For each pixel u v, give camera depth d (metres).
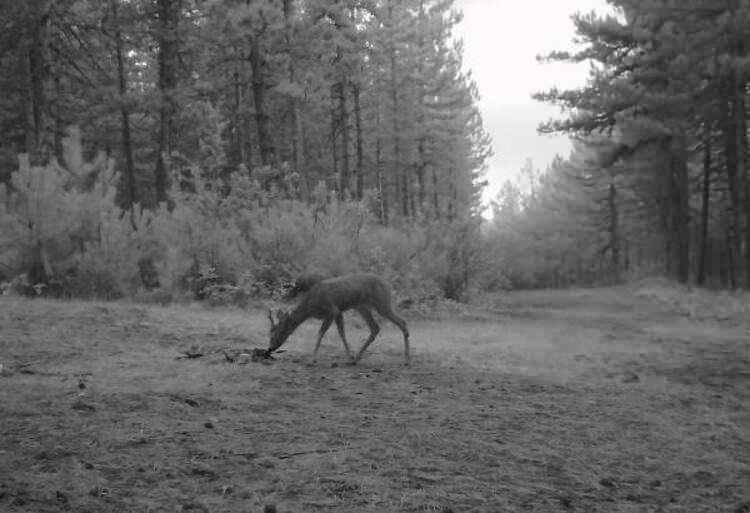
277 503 3.96
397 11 44.00
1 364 7.02
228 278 14.80
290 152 39.38
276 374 7.61
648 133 30.91
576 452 5.49
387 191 50.09
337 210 17.52
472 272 21.03
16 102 26.30
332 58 32.78
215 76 29.53
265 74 27.66
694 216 47.75
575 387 8.06
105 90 25.92
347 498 4.10
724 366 10.12
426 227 21.08
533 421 6.34
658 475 5.11
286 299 14.58
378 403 6.62
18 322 9.34
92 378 6.73
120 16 24.78
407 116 45.97
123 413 5.55
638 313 20.84
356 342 10.67
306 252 15.66
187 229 14.79
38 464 4.28
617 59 33.97
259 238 15.62
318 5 29.39
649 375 9.23
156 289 13.39
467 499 4.25
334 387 7.21
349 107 46.03
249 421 5.66
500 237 55.81
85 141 32.69
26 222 12.34
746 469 5.33
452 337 12.01
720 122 29.77
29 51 23.11
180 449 4.78
